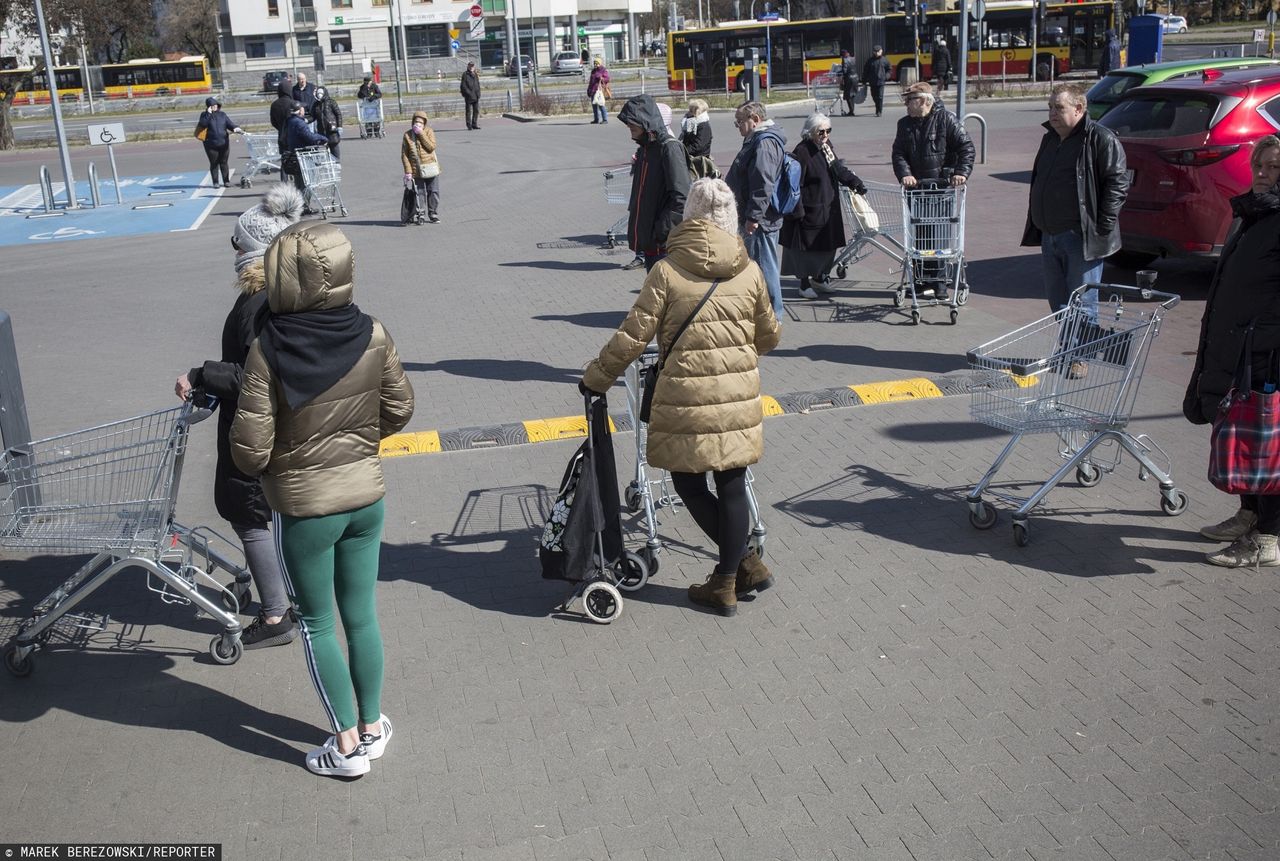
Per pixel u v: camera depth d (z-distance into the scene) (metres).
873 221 10.82
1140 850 3.48
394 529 6.09
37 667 4.82
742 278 4.74
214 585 4.96
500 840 3.65
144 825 3.79
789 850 3.55
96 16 38.88
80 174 28.89
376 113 34.56
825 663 4.63
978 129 26.47
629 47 85.88
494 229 16.77
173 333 11.09
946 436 7.18
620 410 7.88
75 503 4.73
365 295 12.45
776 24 43.59
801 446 7.14
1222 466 5.03
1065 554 5.50
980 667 4.54
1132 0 54.00
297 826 3.76
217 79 78.50
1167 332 9.46
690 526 6.03
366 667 4.00
